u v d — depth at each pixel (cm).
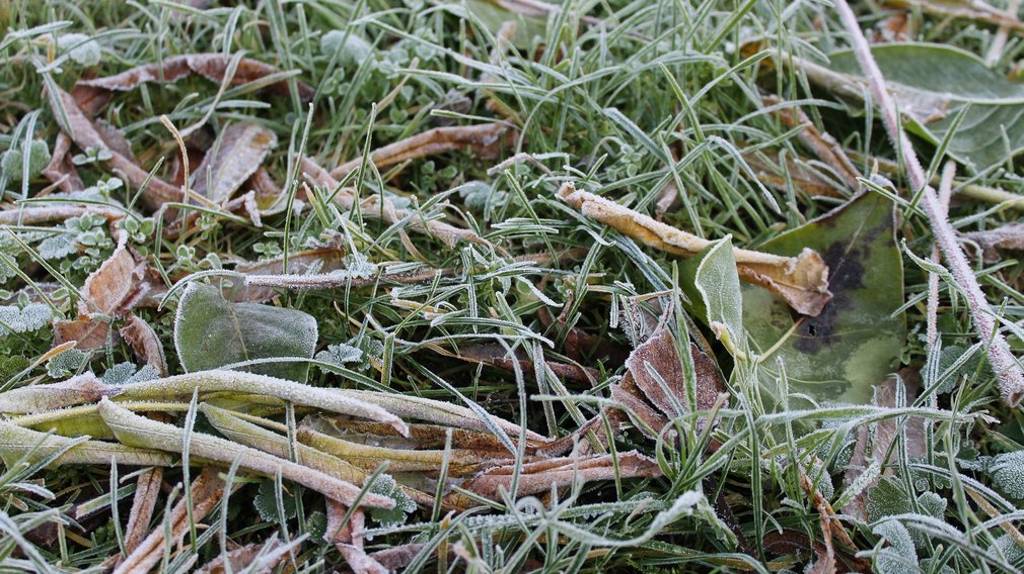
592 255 73
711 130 81
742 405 68
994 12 88
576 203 74
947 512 69
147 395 67
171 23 85
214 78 82
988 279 75
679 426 67
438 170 81
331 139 81
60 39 81
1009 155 81
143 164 80
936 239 75
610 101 81
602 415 67
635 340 71
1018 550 67
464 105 82
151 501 67
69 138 79
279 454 67
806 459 68
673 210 78
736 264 74
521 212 77
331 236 74
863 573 67
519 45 85
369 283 73
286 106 83
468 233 75
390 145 79
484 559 65
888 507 68
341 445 67
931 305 73
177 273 74
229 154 79
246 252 77
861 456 69
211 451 66
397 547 66
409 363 73
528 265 74
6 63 81
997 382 72
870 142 83
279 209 77
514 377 72
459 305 74
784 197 80
